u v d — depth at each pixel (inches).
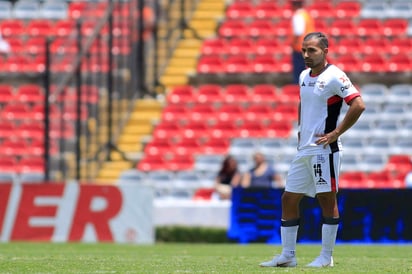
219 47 3659.0
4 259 1369.3
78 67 2802.7
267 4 3873.0
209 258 1425.9
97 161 2915.8
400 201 2069.4
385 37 3708.2
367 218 2074.3
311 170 1133.1
